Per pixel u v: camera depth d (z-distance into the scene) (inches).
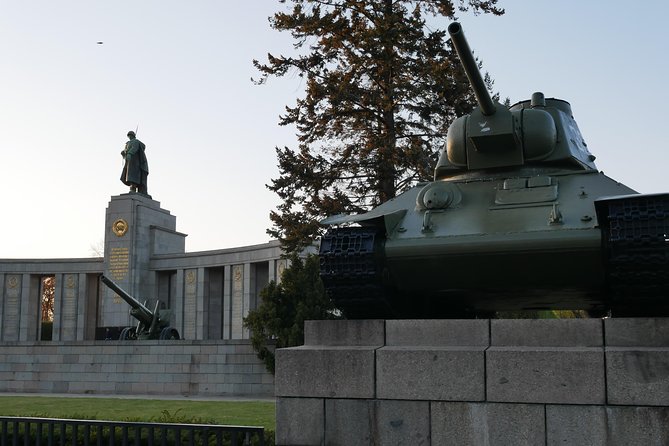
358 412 344.2
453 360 333.7
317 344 365.4
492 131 410.0
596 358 315.3
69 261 2188.7
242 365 1242.6
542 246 350.3
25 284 2192.4
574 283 371.9
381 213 387.5
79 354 1343.5
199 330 2018.9
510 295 414.6
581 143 459.8
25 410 885.8
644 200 336.2
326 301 1234.6
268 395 1218.0
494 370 327.9
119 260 2038.6
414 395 337.4
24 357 1374.3
